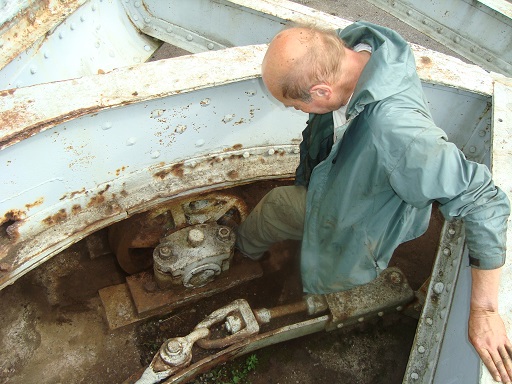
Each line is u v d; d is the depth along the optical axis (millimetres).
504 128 2092
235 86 1954
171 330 2670
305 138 2043
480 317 1545
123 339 2602
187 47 2939
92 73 2650
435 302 2111
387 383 2691
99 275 2752
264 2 2482
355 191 1729
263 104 2115
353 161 1626
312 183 1890
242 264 2740
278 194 2322
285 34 1448
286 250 3010
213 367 2467
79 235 2012
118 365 2537
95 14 2688
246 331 2262
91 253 2785
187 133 2072
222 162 2301
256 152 2359
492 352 1500
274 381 2613
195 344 2223
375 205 1764
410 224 1895
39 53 2303
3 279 1827
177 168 2211
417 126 1397
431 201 1500
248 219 2523
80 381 2465
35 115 1607
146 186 2150
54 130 1657
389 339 2811
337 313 2516
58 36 2406
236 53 1962
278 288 2865
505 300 1622
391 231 1885
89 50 2650
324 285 2252
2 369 2422
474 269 1545
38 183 1801
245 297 2812
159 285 2525
